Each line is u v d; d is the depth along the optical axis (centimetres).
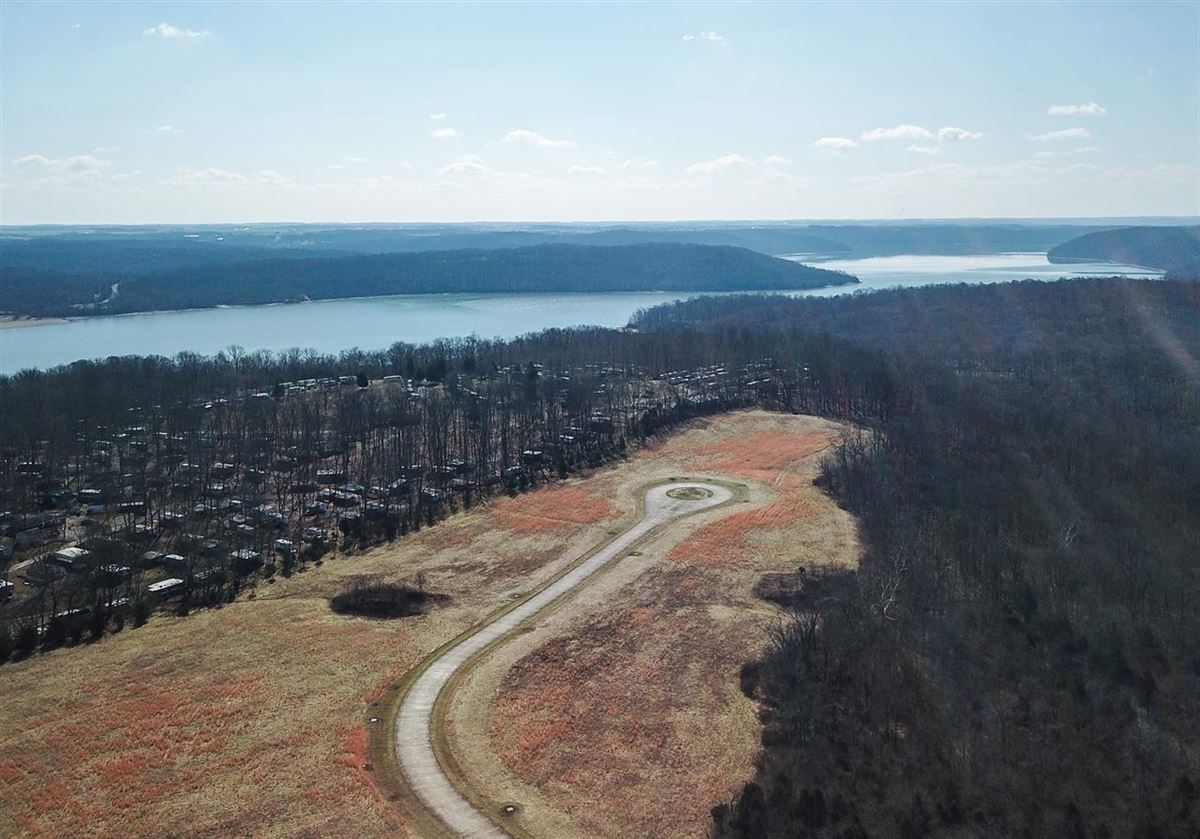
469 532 16725
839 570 14638
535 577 14650
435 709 10638
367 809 8744
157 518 17038
